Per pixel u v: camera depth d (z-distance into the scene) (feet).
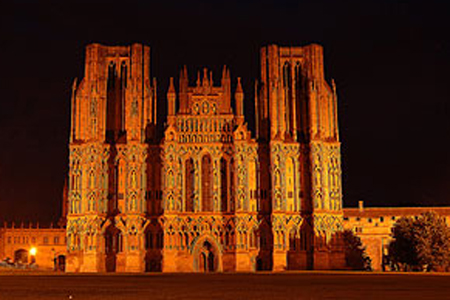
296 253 381.60
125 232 381.81
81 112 400.88
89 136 391.65
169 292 158.92
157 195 392.27
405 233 344.49
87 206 385.70
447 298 134.82
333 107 403.13
